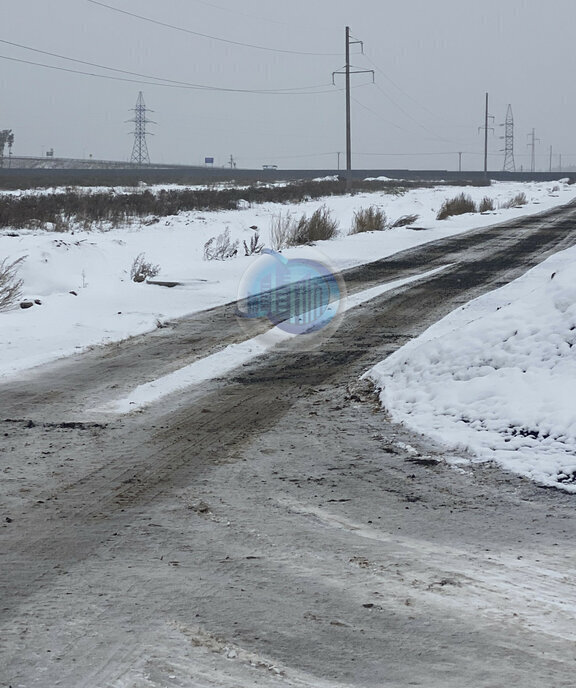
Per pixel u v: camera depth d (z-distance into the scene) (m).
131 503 6.69
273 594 5.03
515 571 5.38
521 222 39.94
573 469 7.29
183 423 9.16
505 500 6.76
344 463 7.76
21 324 15.04
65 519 6.33
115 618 4.72
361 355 12.65
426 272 22.02
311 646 4.41
